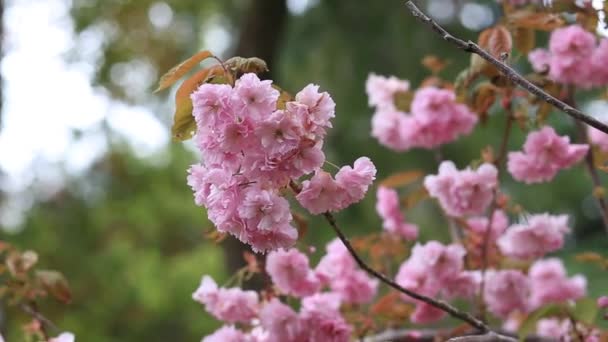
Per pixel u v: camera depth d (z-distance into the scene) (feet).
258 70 6.16
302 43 14.67
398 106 7.92
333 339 7.09
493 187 7.36
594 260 7.64
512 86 7.30
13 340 8.71
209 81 6.18
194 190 6.17
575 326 7.09
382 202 7.85
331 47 14.62
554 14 7.21
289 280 7.11
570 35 7.47
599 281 14.83
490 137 14.74
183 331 16.76
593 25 7.27
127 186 17.60
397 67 14.57
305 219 6.70
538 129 7.45
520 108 7.45
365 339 7.69
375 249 7.78
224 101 5.92
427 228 14.37
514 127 14.08
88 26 15.12
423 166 14.87
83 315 15.84
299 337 7.07
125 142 17.29
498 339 6.78
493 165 7.45
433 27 6.04
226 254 9.64
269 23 11.44
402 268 7.58
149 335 16.60
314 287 7.13
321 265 7.58
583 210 16.53
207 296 7.18
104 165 17.52
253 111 5.91
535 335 7.80
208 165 6.06
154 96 16.49
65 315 15.34
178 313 16.70
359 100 14.84
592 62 7.59
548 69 7.39
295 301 7.94
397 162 14.89
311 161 5.95
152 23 15.48
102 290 16.16
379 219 14.92
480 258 7.81
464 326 7.36
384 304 7.58
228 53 13.71
